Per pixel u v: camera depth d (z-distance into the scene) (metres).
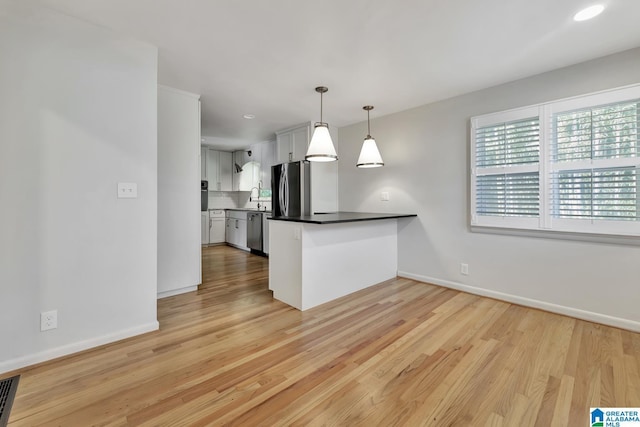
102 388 1.66
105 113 2.11
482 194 3.17
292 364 1.91
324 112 3.99
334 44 2.28
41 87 1.87
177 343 2.18
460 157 3.37
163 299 3.14
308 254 2.88
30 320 1.86
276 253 3.16
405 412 1.49
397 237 4.02
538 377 1.77
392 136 4.05
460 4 1.80
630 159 2.34
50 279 1.92
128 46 2.19
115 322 2.19
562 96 2.66
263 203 6.23
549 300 2.79
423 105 3.69
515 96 2.94
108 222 2.14
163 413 1.47
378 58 2.50
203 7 1.84
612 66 2.41
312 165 4.54
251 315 2.72
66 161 1.96
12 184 1.79
